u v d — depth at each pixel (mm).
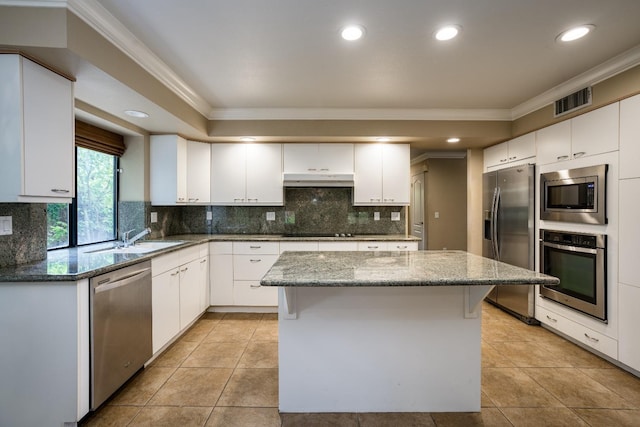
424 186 6016
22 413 1673
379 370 1877
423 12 1741
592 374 2275
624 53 2199
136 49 2045
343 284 1454
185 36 1977
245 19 1798
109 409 1885
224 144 3816
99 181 3041
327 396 1877
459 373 1878
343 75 2564
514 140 3502
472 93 2979
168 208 3826
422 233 6102
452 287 1864
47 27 1549
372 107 3387
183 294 2934
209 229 4145
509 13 1756
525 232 3232
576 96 2654
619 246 2301
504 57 2271
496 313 3615
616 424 1752
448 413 1868
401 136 3520
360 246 3633
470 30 1924
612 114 2352
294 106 3365
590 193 2500
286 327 1870
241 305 3600
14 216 1917
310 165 3818
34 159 1648
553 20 1823
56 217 2600
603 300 2408
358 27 1886
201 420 1795
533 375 2264
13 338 1665
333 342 1870
